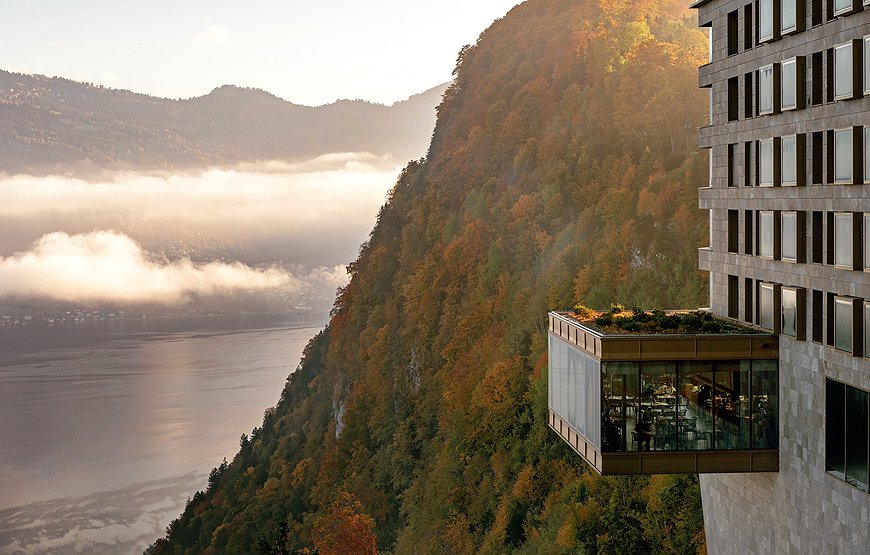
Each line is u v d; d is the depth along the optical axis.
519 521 113.94
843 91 42.53
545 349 132.25
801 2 45.91
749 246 52.88
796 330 46.78
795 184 46.94
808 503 46.19
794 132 47.16
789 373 48.00
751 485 52.31
